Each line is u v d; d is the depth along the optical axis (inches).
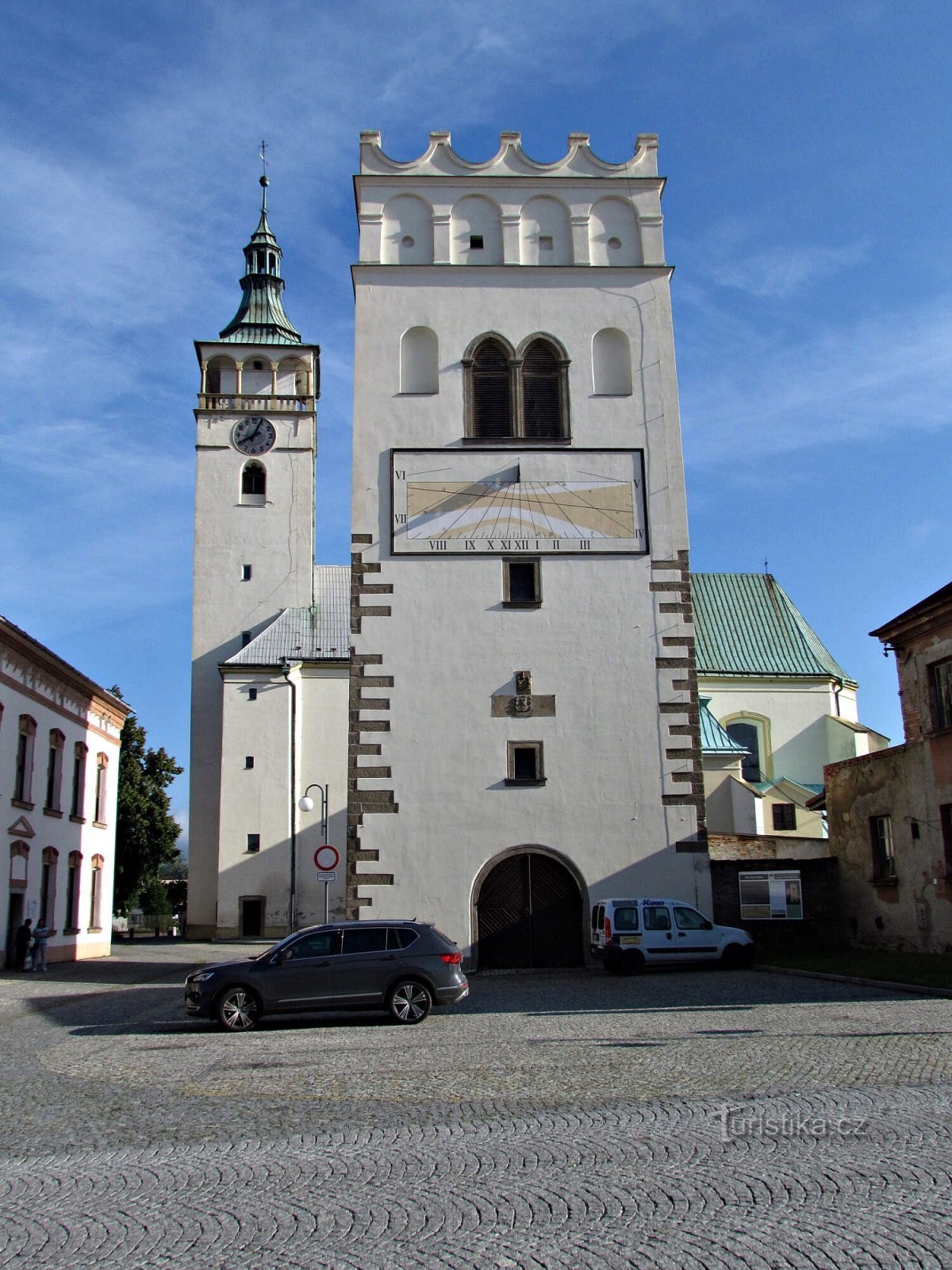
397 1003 746.2
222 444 2652.6
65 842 1549.0
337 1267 258.8
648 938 1048.8
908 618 1108.5
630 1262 254.5
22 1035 743.1
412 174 1269.7
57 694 1501.0
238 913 2235.5
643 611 1157.1
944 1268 244.5
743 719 1983.3
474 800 1104.2
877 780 1194.0
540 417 1213.7
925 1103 411.5
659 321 1242.0
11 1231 293.6
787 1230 271.9
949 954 1047.0
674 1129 382.6
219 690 2522.1
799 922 1245.1
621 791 1115.3
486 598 1149.7
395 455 1184.2
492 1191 314.5
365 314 1226.6
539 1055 573.6
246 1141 390.0
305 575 2593.5
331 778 2297.0
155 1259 269.3
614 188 1279.5
